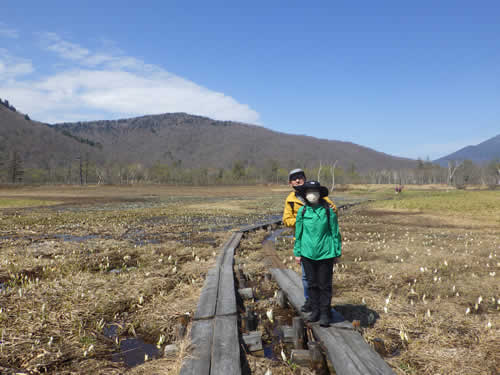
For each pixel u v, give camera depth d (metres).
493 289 5.43
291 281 5.38
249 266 7.07
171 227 14.27
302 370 3.03
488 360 3.14
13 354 3.21
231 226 14.80
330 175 107.19
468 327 3.92
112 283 5.68
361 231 13.36
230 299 4.45
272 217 19.41
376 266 7.12
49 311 4.34
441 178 142.88
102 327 3.93
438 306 4.65
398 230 13.63
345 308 4.62
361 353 3.01
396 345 3.53
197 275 6.21
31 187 73.88
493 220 17.27
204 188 86.12
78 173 139.25
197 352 3.01
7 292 5.04
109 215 19.61
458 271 6.69
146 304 4.79
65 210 23.72
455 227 14.73
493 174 122.06
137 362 3.23
